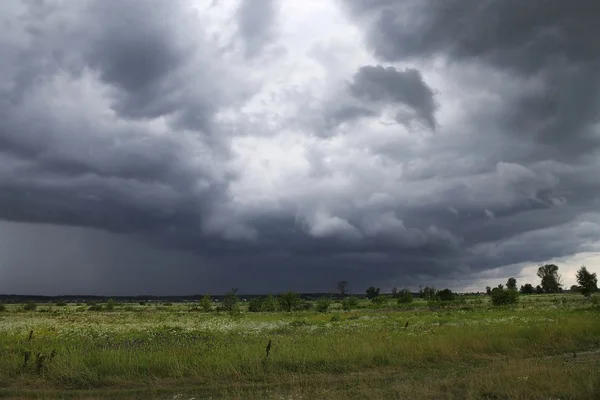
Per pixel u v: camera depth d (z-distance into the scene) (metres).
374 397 9.46
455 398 9.44
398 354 15.07
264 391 10.84
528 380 10.14
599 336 19.44
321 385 11.16
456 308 65.06
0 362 12.95
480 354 15.94
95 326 26.44
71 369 12.20
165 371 12.69
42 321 32.28
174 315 51.28
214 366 12.98
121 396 10.62
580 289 82.88
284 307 75.50
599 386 9.26
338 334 21.42
